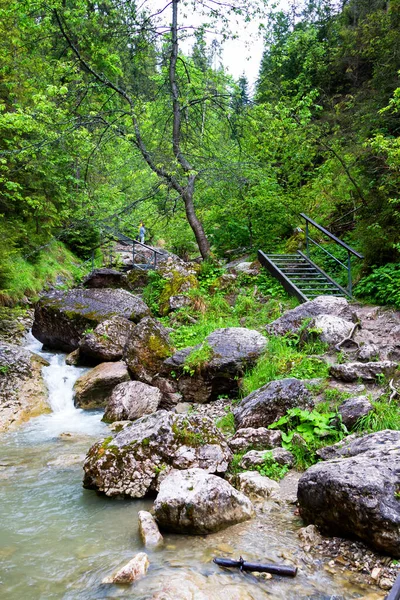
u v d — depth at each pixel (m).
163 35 13.54
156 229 20.84
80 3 12.38
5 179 11.81
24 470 5.02
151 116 14.55
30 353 8.57
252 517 3.75
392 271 8.73
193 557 3.20
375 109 11.01
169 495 3.60
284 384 5.46
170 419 4.71
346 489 3.12
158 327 8.38
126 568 2.96
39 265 14.15
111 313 9.54
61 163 14.27
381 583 2.75
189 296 10.49
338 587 2.77
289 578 2.89
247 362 6.92
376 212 9.80
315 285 10.34
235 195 14.17
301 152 13.48
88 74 14.60
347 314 7.55
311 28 21.23
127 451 4.50
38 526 3.78
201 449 4.51
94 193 16.62
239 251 15.20
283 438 4.88
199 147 14.52
